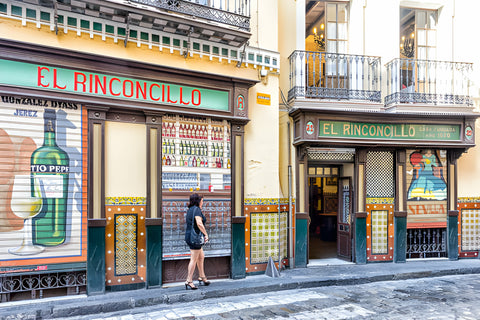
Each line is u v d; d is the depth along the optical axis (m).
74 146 5.51
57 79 5.35
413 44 9.38
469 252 9.16
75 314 4.96
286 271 7.57
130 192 5.98
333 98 8.27
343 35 8.98
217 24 6.52
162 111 6.15
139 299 5.39
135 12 5.55
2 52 4.96
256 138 7.33
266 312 5.16
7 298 5.09
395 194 8.71
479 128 9.41
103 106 5.68
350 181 8.69
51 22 5.33
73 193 5.47
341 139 8.03
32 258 5.12
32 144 5.20
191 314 5.06
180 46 6.45
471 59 9.30
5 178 5.01
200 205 6.07
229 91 6.91
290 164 8.17
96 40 5.70
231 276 6.79
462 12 9.32
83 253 5.50
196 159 6.58
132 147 6.04
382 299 5.88
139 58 6.07
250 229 7.18
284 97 8.38
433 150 9.02
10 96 5.05
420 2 9.23
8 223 5.00
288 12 8.52
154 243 6.06
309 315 5.04
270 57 7.51
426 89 9.12
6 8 5.02
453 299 5.88
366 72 8.73
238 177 6.95
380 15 8.93
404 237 8.64
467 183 9.32
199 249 6.03
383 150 8.78
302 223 8.08
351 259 8.54
